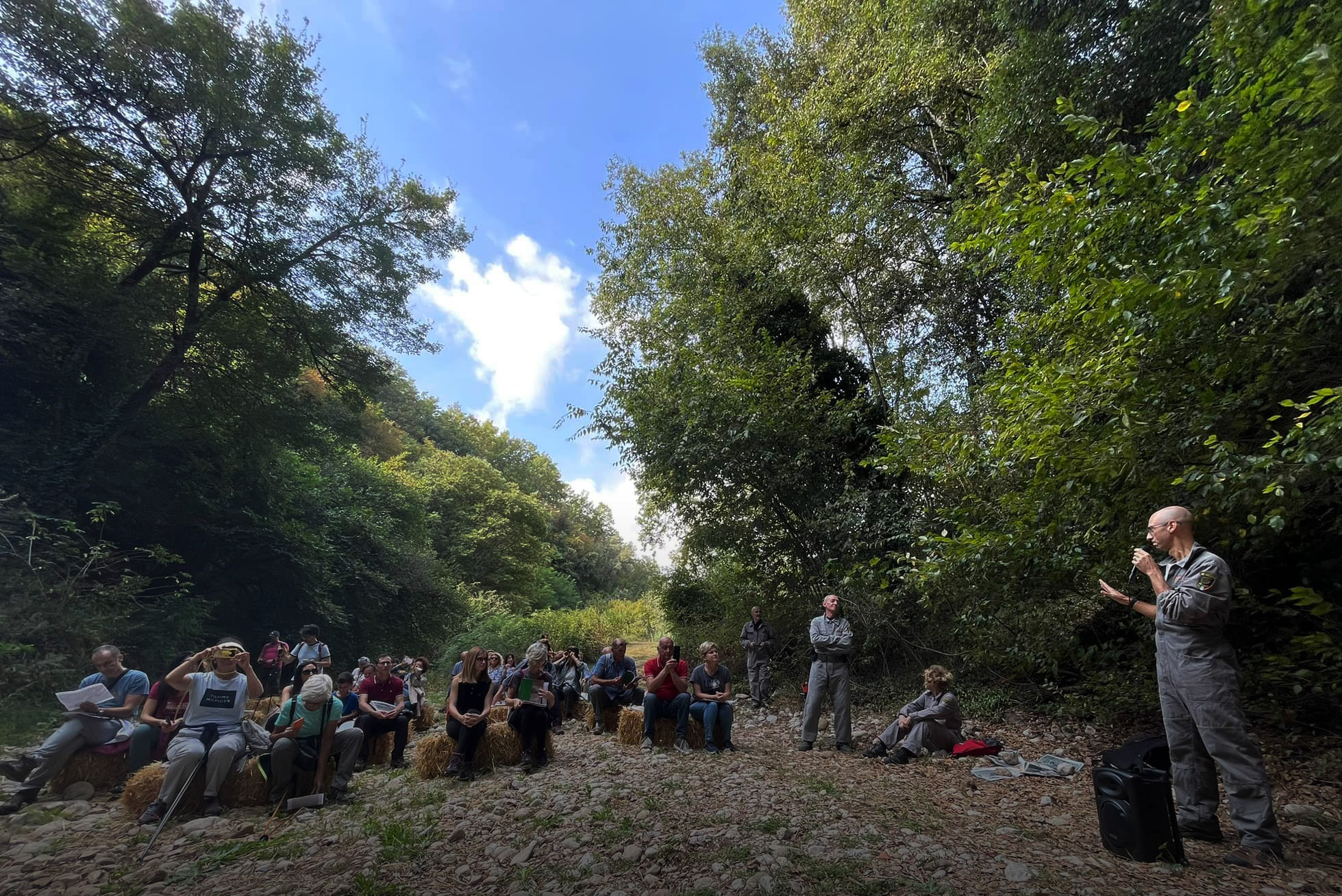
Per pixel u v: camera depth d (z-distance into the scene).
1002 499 5.18
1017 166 4.67
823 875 3.16
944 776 5.41
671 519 12.86
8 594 8.32
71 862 3.81
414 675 9.25
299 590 15.73
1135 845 3.29
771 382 10.12
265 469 15.41
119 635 9.54
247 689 5.25
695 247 13.23
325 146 13.60
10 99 10.22
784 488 10.35
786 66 13.52
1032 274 4.57
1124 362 3.99
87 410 11.91
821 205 10.30
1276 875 3.06
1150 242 4.19
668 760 6.01
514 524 41.69
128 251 13.12
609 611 33.28
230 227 13.10
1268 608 5.05
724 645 12.66
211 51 11.52
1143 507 4.51
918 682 8.73
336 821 4.52
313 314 14.20
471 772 5.62
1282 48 3.21
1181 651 3.56
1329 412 3.25
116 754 5.36
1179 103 4.06
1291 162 3.26
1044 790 4.91
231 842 4.14
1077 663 6.67
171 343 13.16
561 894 3.13
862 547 9.29
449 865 3.61
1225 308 3.68
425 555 22.39
